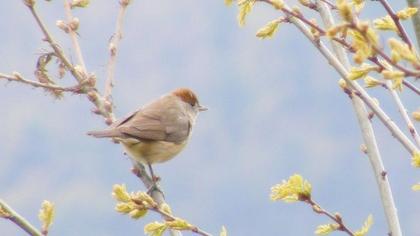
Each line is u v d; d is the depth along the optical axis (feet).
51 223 18.06
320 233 17.99
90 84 24.48
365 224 17.87
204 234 18.02
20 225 17.81
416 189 16.83
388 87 18.92
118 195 18.35
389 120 18.56
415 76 13.91
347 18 13.98
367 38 13.98
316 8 20.16
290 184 17.88
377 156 19.67
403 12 16.43
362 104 20.22
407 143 18.24
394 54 13.98
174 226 17.93
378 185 19.42
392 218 19.02
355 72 15.80
